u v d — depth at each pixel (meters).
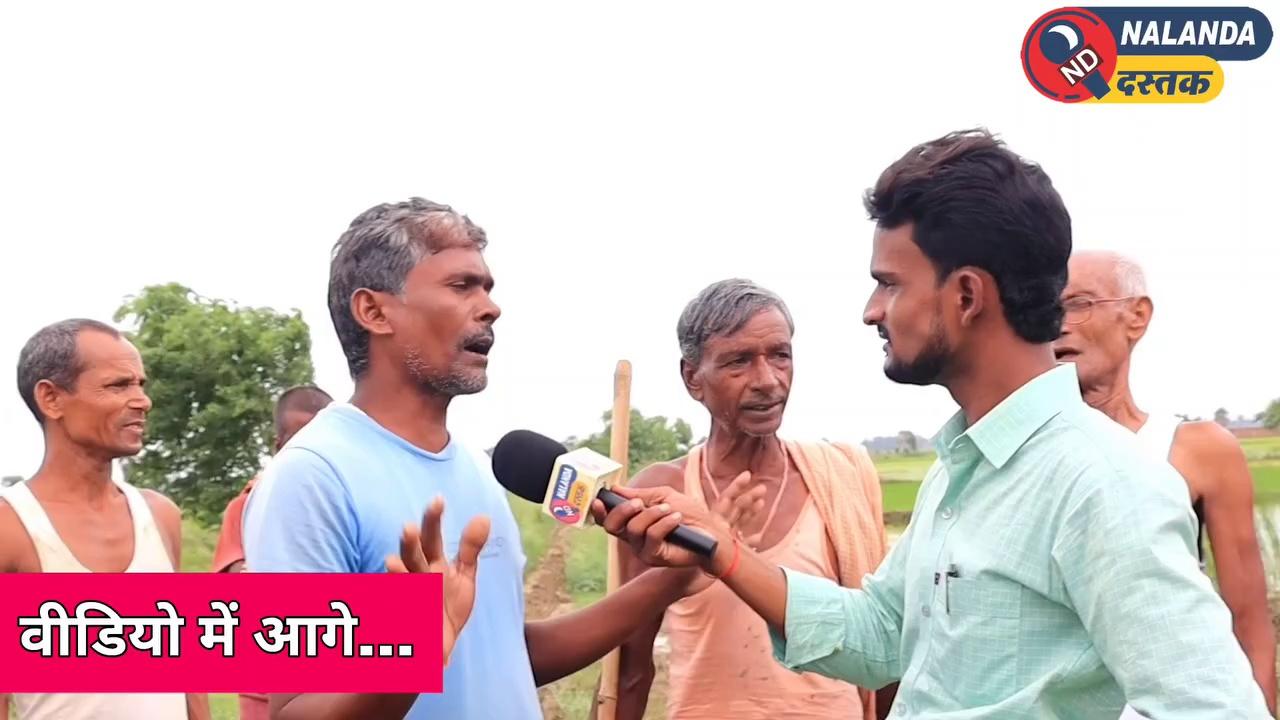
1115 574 2.41
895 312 2.73
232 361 17.17
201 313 17.31
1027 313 2.67
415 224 3.26
